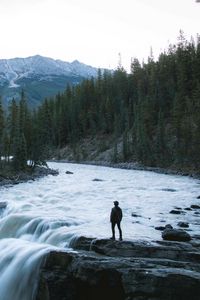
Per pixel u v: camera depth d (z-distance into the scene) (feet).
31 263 74.59
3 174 249.14
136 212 122.31
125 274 62.85
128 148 458.09
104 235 84.94
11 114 333.21
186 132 353.92
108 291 65.41
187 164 338.34
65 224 96.84
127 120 529.04
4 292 75.36
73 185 209.97
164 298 60.23
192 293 59.98
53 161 553.64
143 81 581.94
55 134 630.74
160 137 389.19
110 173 315.78
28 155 308.81
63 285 68.08
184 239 79.87
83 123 614.34
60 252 71.97
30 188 193.36
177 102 396.16
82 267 66.33
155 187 200.44
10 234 100.27
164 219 110.63
